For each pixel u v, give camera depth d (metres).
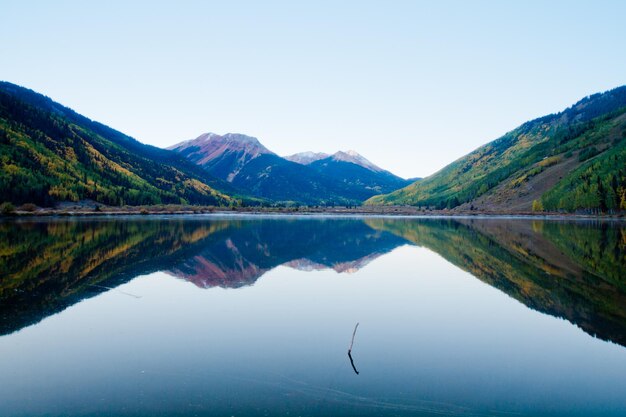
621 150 142.25
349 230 77.75
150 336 17.67
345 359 15.41
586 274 32.50
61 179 148.25
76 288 26.11
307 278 30.92
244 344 16.86
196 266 34.69
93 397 12.28
